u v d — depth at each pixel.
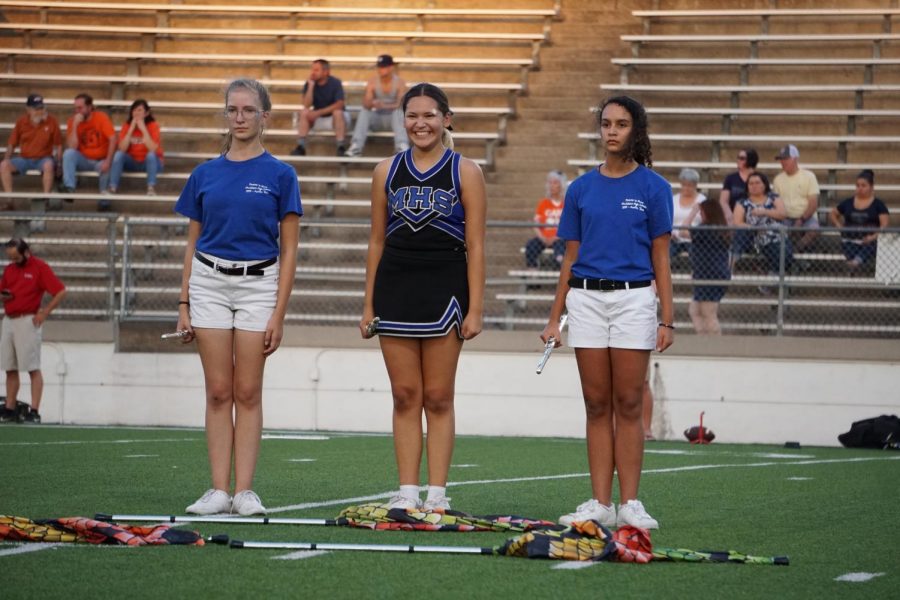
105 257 40.78
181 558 12.91
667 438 37.00
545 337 16.64
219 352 16.72
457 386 37.78
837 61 49.88
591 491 20.47
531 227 39.44
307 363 38.41
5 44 54.94
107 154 47.53
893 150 48.16
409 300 15.92
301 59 52.56
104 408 38.97
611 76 52.06
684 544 14.97
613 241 16.14
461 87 51.53
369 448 29.16
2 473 21.62
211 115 52.19
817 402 36.41
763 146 48.50
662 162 47.03
